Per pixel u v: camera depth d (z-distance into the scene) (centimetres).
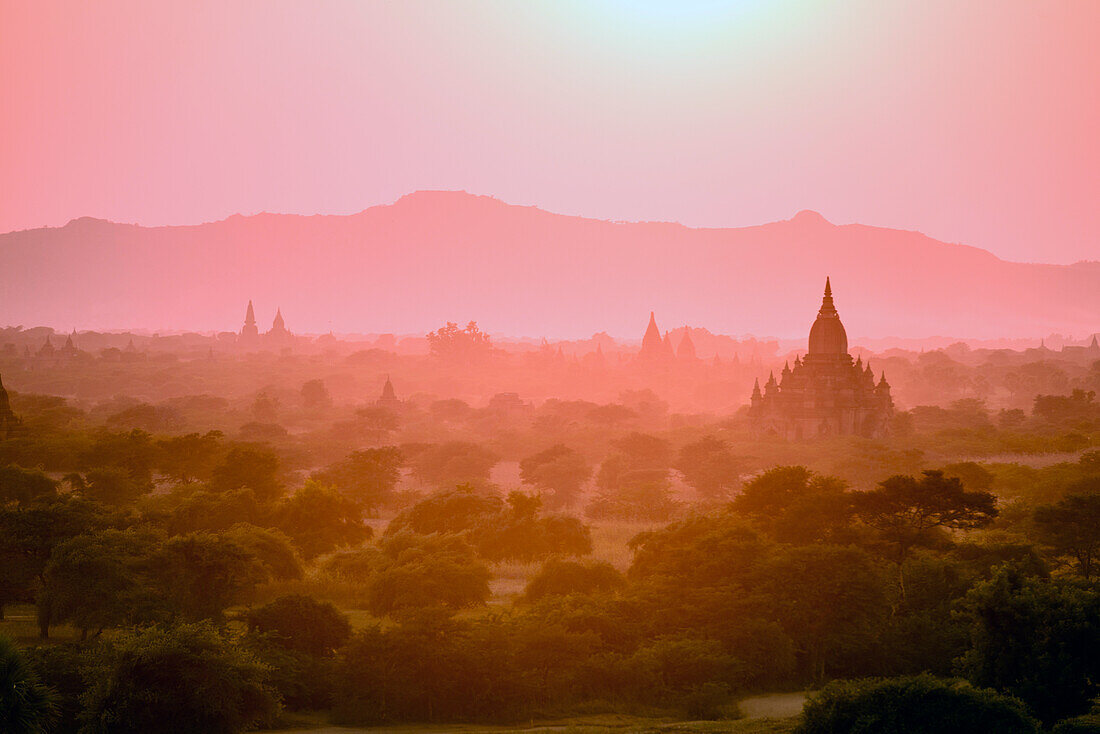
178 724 18462
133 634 19750
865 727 16862
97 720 18150
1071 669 18700
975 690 17212
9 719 14438
